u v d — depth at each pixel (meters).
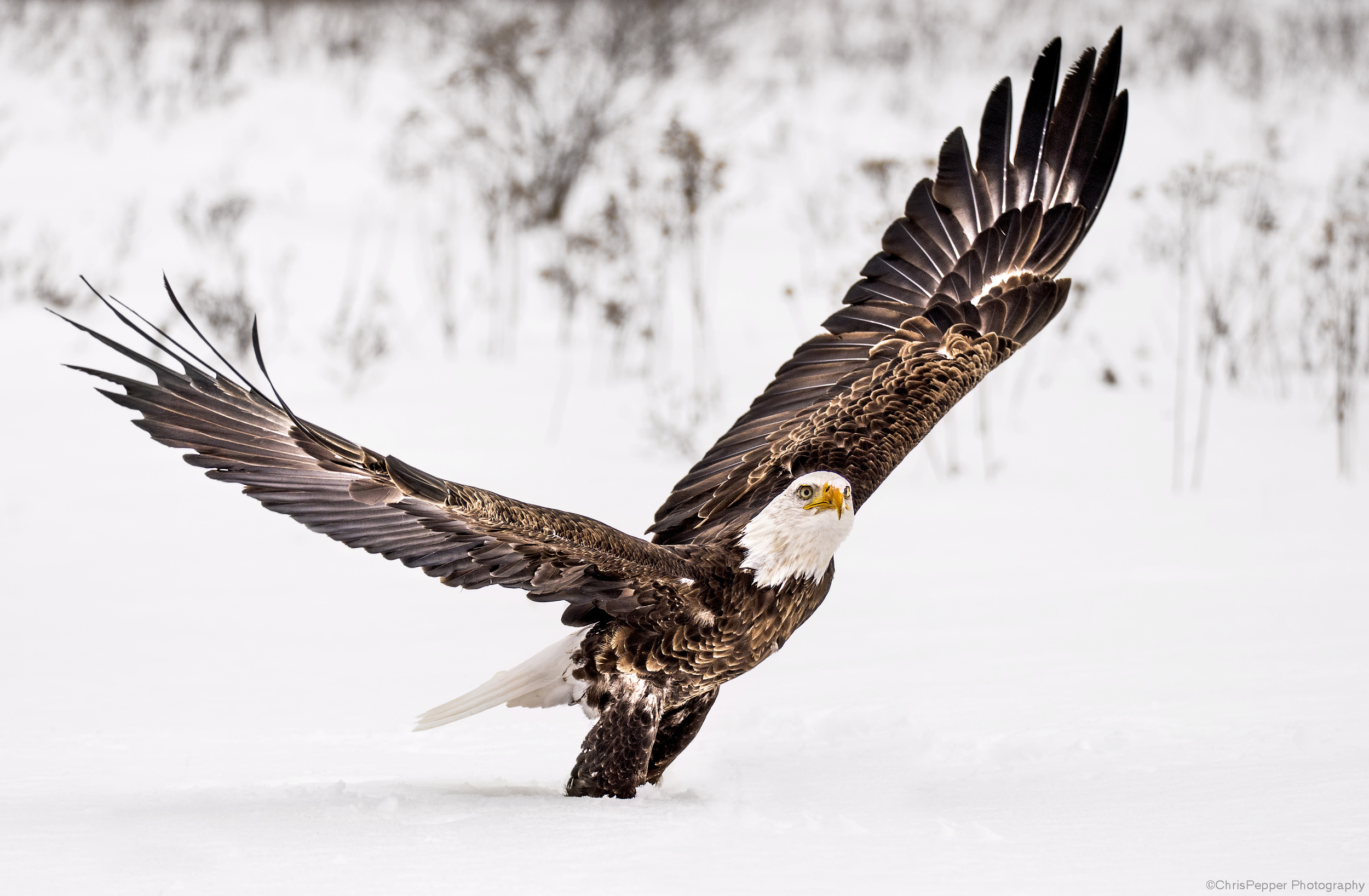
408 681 9.25
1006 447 17.25
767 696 8.60
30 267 23.05
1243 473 15.95
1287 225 23.64
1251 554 12.77
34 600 11.71
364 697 8.81
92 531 14.16
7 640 10.42
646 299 21.31
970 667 9.19
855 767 6.96
